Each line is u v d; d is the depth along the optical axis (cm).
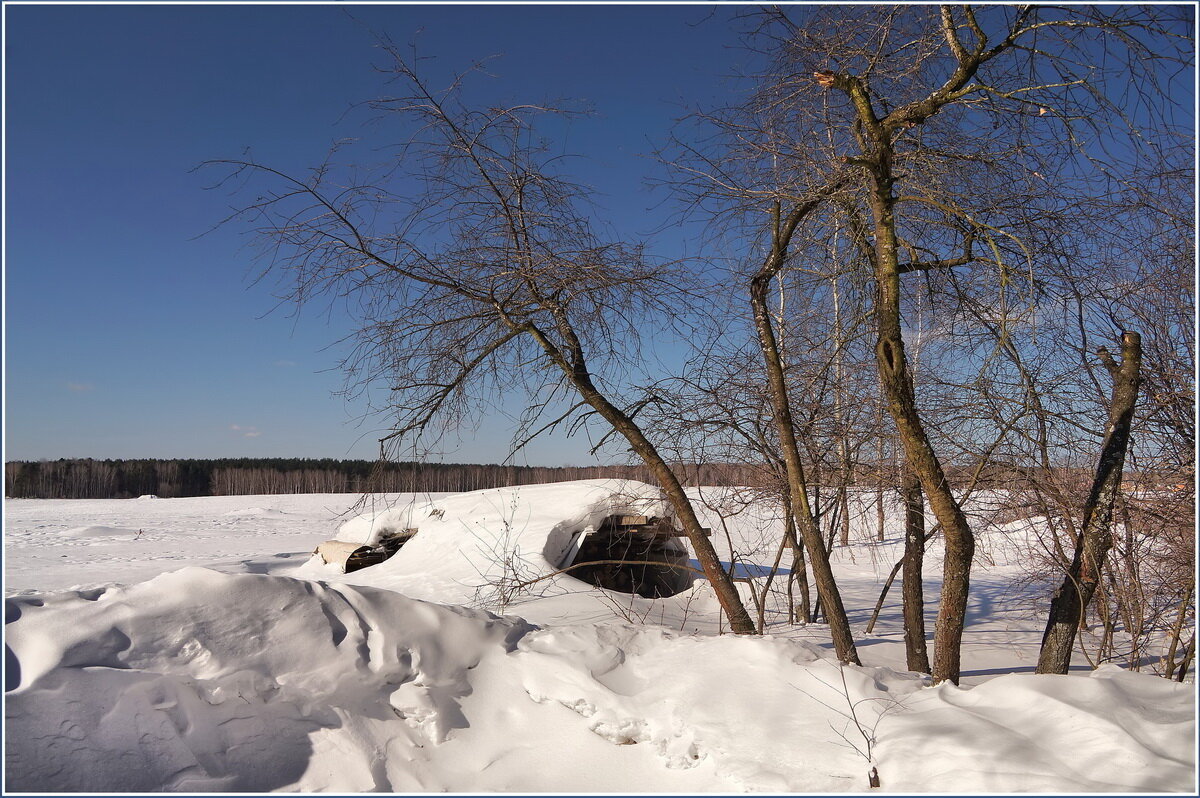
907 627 654
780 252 608
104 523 3356
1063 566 623
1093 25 454
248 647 470
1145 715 415
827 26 572
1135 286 650
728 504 760
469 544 1100
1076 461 655
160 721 426
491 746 470
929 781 372
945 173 579
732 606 629
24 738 393
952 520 511
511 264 608
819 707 451
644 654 531
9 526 3184
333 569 1326
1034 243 590
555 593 877
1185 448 633
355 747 447
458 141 588
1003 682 456
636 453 647
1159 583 700
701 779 421
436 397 614
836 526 874
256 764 432
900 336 508
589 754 455
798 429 727
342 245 573
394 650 499
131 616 457
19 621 438
